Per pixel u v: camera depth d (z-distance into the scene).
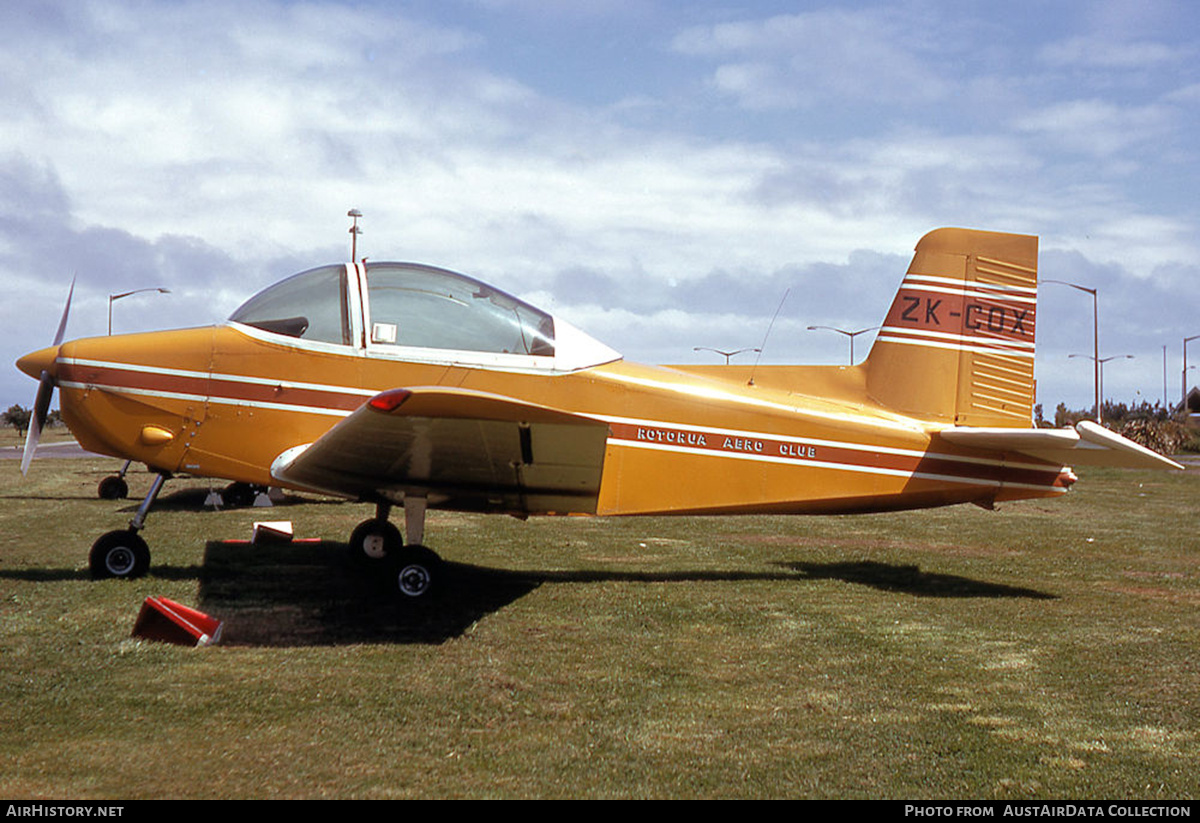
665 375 6.52
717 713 3.62
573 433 4.72
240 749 3.10
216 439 5.86
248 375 5.85
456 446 4.91
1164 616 5.49
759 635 4.89
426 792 2.80
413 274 6.09
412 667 4.14
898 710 3.69
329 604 5.34
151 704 3.53
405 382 5.93
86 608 4.98
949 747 3.29
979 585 6.49
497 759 3.09
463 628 4.89
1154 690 3.99
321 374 5.87
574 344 6.27
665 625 5.07
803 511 6.75
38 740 3.13
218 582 5.83
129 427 5.82
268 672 3.99
